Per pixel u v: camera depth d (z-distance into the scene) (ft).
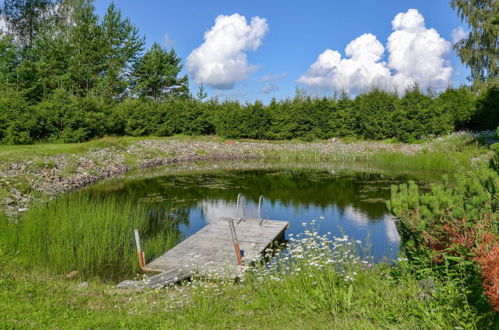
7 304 16.58
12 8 149.28
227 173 69.92
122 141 87.25
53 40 131.75
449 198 18.10
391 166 76.13
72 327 14.79
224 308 17.56
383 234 32.96
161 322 15.76
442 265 16.96
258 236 30.71
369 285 18.33
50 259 25.52
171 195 50.52
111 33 143.84
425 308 14.10
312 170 73.20
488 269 12.13
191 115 111.14
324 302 16.67
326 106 109.09
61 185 52.24
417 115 96.32
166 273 23.59
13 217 31.76
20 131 78.28
